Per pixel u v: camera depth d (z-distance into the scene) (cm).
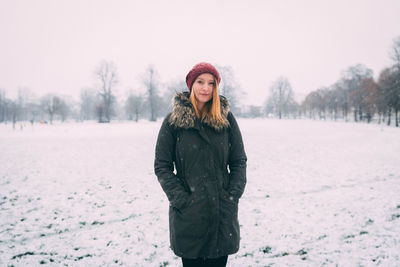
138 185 607
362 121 5534
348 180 630
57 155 1064
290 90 8288
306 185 591
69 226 373
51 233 350
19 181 648
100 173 739
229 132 154
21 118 8794
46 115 9431
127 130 2783
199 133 138
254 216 406
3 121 7794
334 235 333
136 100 6725
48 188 584
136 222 386
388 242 309
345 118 6631
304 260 274
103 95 6356
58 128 3475
